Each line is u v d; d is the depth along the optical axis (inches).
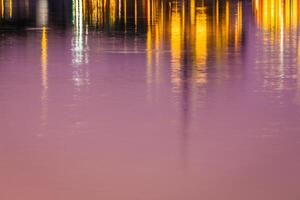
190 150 484.1
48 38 1316.4
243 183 405.1
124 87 762.2
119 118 598.2
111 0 2778.1
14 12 2025.1
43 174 424.2
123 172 429.7
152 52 1088.2
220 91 732.7
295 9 2119.8
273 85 768.3
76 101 679.1
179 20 1748.3
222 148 488.7
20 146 496.1
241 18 1801.2
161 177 418.9
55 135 532.1
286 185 399.9
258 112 621.9
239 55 1037.8
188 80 808.3
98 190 394.9
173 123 577.6
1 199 379.6
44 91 734.5
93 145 500.7
